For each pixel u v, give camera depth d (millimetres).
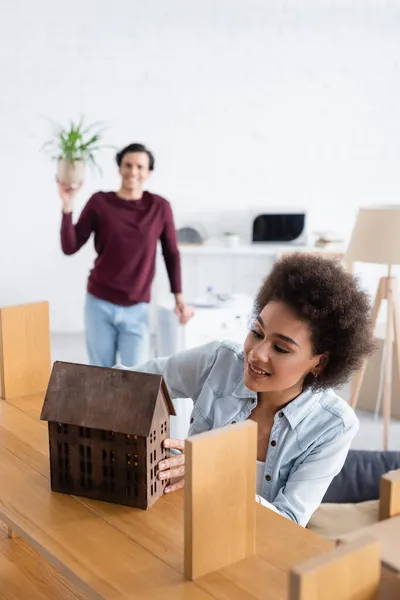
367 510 2096
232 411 1254
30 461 1097
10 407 1341
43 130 4840
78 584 791
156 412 936
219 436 780
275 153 4957
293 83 4859
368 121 4910
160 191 4992
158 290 4828
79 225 2943
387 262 2873
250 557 838
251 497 827
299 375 1072
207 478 775
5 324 1363
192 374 1339
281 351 1046
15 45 4723
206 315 3064
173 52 4801
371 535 669
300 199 5012
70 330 5070
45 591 1014
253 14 4766
